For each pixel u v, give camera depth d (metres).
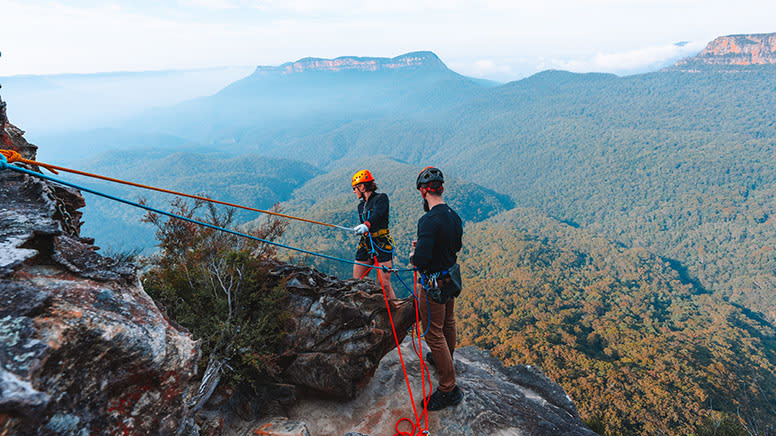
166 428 1.87
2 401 1.12
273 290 3.96
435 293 3.28
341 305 3.85
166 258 4.46
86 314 1.59
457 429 3.50
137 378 1.74
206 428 3.01
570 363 88.81
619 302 174.50
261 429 3.24
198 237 4.57
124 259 4.16
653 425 62.19
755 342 134.12
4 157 1.92
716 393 73.88
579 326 136.12
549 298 164.88
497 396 4.12
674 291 193.88
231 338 3.52
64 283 1.70
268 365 3.54
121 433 1.61
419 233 3.23
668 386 75.44
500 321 131.25
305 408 3.72
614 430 62.97
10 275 1.53
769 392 72.19
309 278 4.21
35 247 1.78
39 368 1.28
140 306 1.97
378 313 3.92
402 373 4.28
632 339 119.62
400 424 3.58
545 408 4.23
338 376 3.67
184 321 3.63
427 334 3.54
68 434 1.36
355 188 4.35
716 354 109.94
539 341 103.88
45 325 1.42
